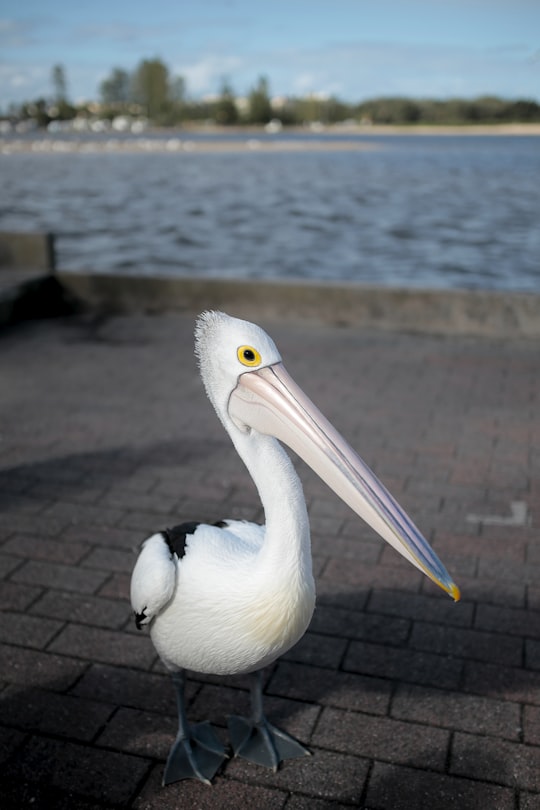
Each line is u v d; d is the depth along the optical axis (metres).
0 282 10.25
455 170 54.16
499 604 4.34
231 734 3.44
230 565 2.89
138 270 18.27
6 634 4.09
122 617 4.25
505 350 9.12
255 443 2.87
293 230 24.70
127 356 8.91
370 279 17.50
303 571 2.80
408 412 7.22
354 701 3.64
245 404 2.85
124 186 39.44
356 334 9.71
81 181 42.44
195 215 28.05
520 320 9.30
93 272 10.57
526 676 3.79
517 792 3.14
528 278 17.66
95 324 10.20
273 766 3.25
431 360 8.73
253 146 105.00
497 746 3.38
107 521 5.26
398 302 9.67
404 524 2.66
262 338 2.84
